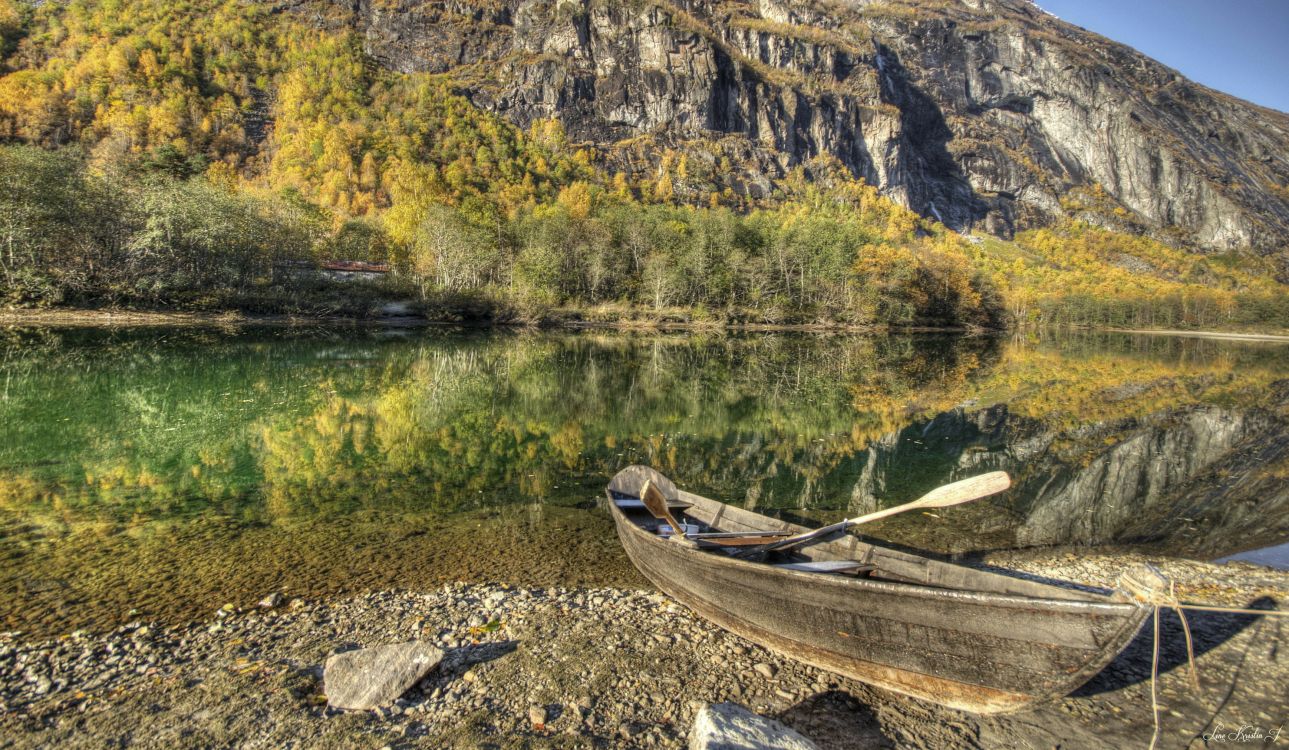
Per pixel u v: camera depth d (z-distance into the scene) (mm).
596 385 27391
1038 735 5230
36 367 25391
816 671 6039
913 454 16125
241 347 35625
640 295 78312
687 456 15297
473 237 70312
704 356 43281
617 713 5293
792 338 65000
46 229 42750
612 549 8984
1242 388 30875
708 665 6074
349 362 31266
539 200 140625
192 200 49250
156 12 170000
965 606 4910
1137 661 6332
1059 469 14773
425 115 162250
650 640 6480
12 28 152750
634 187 176375
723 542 7430
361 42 198500
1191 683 5961
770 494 12484
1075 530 10680
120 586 7402
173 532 9227
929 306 89500
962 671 5098
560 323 66688
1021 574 8633
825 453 16078
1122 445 17422
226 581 7605
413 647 5738
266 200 61781
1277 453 16438
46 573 7715
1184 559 9391
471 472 13094
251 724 4957
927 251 106750
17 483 11586
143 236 45969
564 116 196375
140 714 5051
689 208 125875
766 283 81562
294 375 26109
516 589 7598
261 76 163000
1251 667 6223
